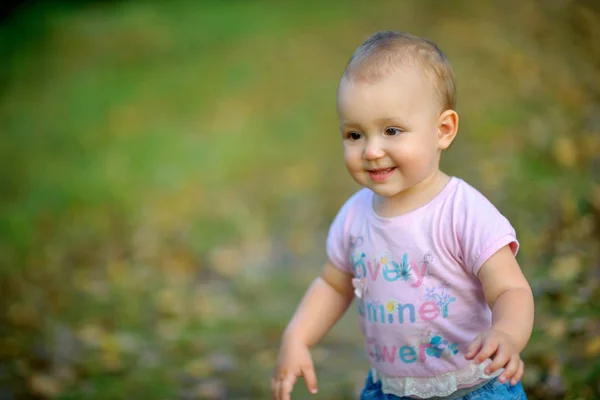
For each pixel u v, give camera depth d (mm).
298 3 15125
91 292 7043
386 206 2773
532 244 5879
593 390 3803
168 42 13531
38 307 6609
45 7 15516
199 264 7820
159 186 9234
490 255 2553
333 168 9742
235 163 9883
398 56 2635
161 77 12164
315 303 2988
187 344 5941
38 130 10742
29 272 7293
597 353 4086
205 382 5211
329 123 10750
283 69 12250
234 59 12703
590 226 5891
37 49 13445
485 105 9336
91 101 11484
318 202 9062
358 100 2613
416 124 2605
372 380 2934
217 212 8852
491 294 2553
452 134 2732
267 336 6070
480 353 2301
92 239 8141
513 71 10039
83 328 6207
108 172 9445
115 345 5797
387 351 2768
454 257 2645
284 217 8836
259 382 5188
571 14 11328
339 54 12547
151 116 11070
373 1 14281
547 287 5070
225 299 6996
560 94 9055
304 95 11469
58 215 8539
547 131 8047
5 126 10930
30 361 5445
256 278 7508
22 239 7848
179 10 15250
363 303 2830
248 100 11453
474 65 10531
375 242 2768
